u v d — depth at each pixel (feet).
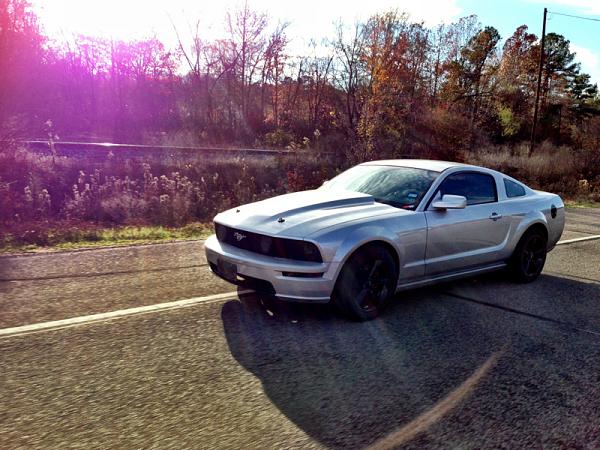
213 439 8.25
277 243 13.46
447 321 14.84
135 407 9.15
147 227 30.94
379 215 14.82
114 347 11.83
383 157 63.31
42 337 12.26
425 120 79.87
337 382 10.57
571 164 86.74
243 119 116.78
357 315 14.10
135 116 102.53
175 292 16.42
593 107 212.23
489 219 17.88
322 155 57.26
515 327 14.57
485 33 175.11
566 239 31.89
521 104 169.48
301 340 12.82
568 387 10.80
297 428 8.73
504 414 9.53
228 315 14.42
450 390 10.43
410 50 96.48
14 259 20.31
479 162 79.25
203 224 32.76
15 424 8.41
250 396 9.79
